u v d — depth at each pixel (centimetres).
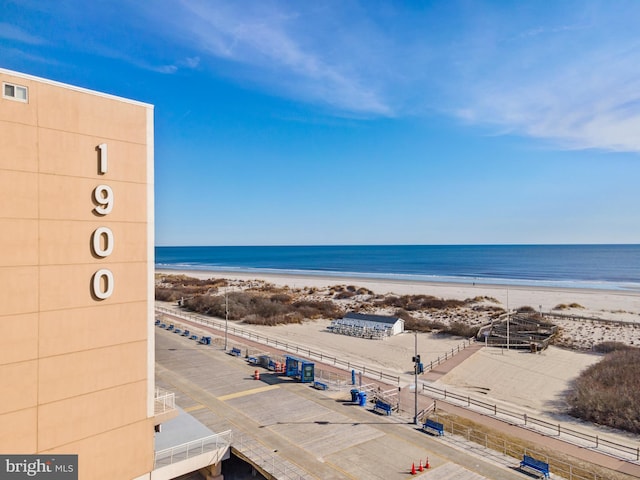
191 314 7712
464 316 7256
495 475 2095
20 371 1423
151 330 1778
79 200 1551
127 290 1694
